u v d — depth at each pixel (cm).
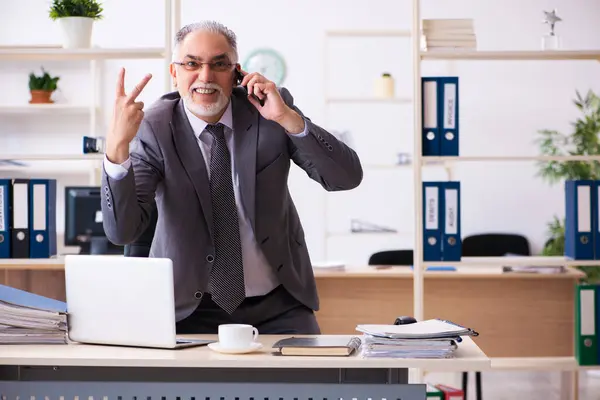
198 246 266
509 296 475
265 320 274
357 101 700
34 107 676
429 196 395
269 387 221
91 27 386
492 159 388
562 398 477
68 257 238
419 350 217
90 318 236
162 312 228
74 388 225
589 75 726
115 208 244
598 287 431
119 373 240
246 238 272
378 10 739
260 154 274
